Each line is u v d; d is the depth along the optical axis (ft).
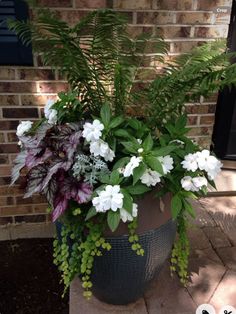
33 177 4.73
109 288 5.23
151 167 4.37
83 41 5.54
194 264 6.43
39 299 6.37
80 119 5.22
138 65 5.89
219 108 7.98
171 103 5.40
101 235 4.71
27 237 7.54
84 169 4.58
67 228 4.84
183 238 5.56
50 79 6.38
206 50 5.57
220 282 6.09
